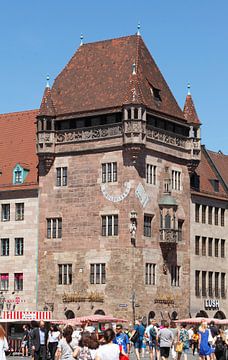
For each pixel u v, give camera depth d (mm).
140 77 92688
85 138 91688
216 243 104125
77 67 96750
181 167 96812
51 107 94000
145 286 89562
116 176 89500
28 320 67500
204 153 109688
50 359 53000
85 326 59469
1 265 96812
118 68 93500
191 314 97438
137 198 88750
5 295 95875
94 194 90875
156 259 91625
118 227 88938
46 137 93688
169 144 94250
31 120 102938
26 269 95000
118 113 90188
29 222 95375
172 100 96750
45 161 94000
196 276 99125
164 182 93312
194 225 99250
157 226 92062
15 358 62188
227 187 107875
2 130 104188
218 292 103312
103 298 89000
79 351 34094
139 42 95250
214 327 55438
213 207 104000
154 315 90562
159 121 93500
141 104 88500
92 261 90312
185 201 97562
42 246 94000
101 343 29750
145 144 89125
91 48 97438
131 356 67812
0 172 99375
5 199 97625
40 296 93500
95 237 90375
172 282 94438
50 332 53969
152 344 56375
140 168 89375
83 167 91875
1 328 27859
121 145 89062
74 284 91250
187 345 53656
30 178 96688
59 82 96750
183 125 96812
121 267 88375
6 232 97000
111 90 92000
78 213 91875
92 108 91625
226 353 43688
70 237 92188
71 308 91000
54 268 92938
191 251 98312
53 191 93812
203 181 104938
